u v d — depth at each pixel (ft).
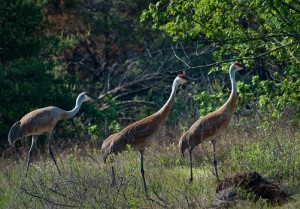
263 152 79.15
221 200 66.59
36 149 119.34
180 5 93.66
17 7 150.30
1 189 77.61
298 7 91.20
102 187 72.23
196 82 157.07
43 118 91.25
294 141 86.12
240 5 91.86
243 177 68.64
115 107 155.22
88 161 89.40
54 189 73.51
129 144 76.38
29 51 151.12
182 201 68.44
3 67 143.95
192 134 80.38
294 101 95.66
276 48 88.84
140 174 79.10
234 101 81.35
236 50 98.37
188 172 82.74
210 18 96.17
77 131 134.72
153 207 67.46
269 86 96.32
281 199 66.80
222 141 95.61
